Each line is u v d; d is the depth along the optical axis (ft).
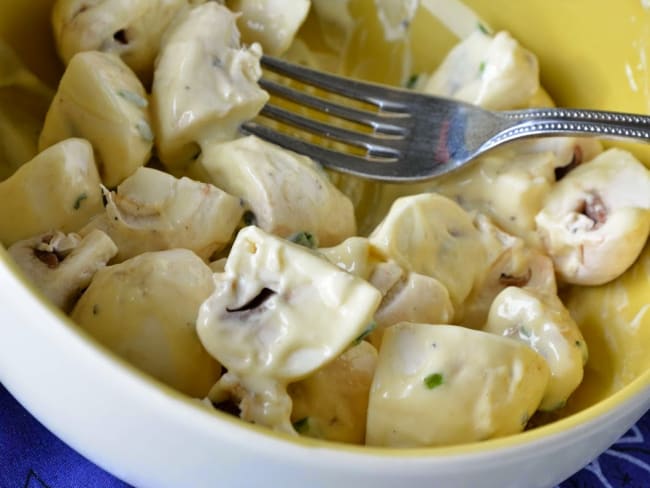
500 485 0.57
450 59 1.00
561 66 0.99
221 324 0.63
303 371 0.63
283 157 0.82
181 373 0.66
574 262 0.86
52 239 0.70
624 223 0.83
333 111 0.94
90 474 0.74
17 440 0.75
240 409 0.63
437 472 0.52
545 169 0.89
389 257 0.78
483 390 0.65
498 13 1.01
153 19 0.87
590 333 0.85
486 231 0.86
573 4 0.95
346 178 0.96
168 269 0.68
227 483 0.55
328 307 0.62
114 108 0.79
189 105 0.82
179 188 0.77
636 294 0.84
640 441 0.85
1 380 0.66
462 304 0.84
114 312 0.66
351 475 0.51
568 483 0.81
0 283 0.55
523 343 0.72
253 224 0.81
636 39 0.91
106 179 0.80
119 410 0.54
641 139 0.80
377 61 1.06
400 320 0.76
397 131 0.93
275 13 0.97
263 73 1.00
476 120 0.90
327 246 0.83
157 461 0.56
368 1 1.03
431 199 0.83
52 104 0.80
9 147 0.83
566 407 0.78
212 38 0.85
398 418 0.65
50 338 0.53
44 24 0.88
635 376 0.78
